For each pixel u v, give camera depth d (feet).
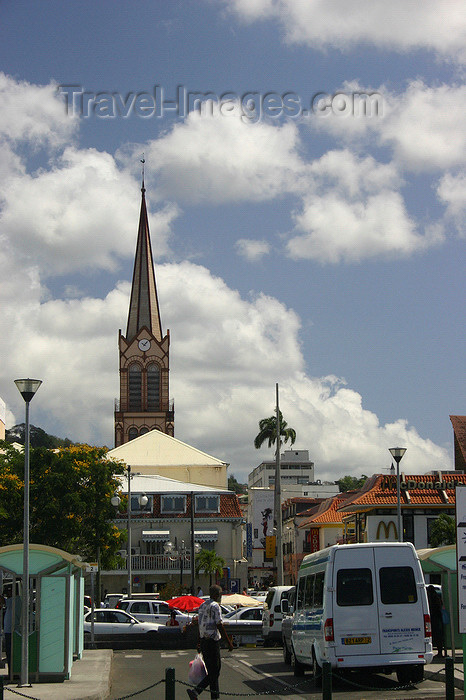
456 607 83.61
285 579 335.47
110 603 186.19
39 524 164.25
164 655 110.01
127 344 456.45
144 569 230.89
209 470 298.56
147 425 448.24
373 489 173.58
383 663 63.41
